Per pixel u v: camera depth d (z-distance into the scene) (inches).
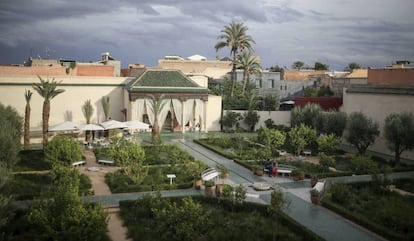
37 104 1720.0
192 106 1913.1
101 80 1860.2
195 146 1547.7
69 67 2098.9
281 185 981.2
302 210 789.9
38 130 1686.8
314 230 682.8
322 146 1307.8
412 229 660.1
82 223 529.7
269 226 685.3
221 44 2354.8
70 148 1000.9
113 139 1298.0
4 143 797.2
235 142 1540.4
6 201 536.4
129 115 1813.5
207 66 2982.3
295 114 1760.6
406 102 1362.0
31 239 579.8
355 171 1108.5
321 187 890.7
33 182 929.5
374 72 1771.7
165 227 602.9
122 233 652.7
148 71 1892.2
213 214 732.0
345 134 1635.1
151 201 720.3
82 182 930.1
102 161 1184.2
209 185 866.1
